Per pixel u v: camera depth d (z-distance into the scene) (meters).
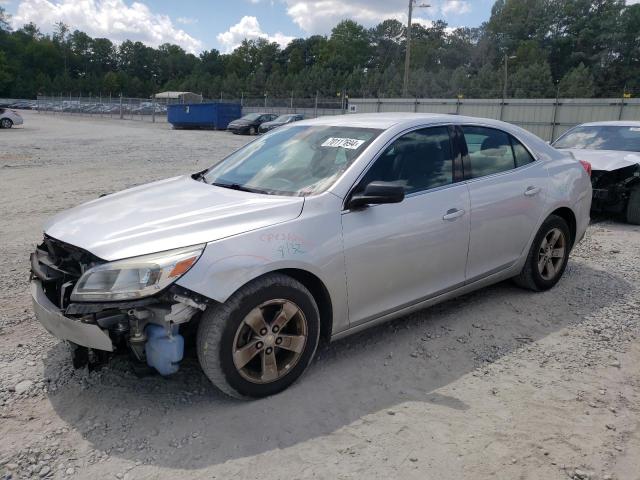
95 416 3.13
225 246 3.05
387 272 3.74
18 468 2.69
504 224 4.53
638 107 29.89
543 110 33.16
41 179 12.53
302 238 3.30
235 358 3.11
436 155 4.18
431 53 102.88
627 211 8.39
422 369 3.72
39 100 78.56
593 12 97.06
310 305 3.37
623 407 3.30
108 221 3.39
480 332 4.30
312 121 4.63
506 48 101.31
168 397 3.33
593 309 4.79
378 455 2.82
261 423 3.07
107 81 128.88
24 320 4.42
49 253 3.50
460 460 2.79
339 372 3.65
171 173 13.96
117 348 3.11
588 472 2.72
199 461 2.76
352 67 118.06
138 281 2.88
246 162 4.33
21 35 132.62
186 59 153.50
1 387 3.41
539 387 3.51
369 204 3.54
